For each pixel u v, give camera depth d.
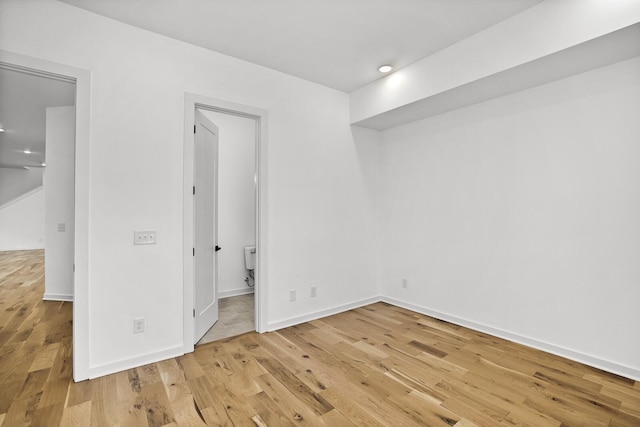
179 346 2.64
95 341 2.30
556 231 2.68
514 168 2.93
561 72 2.49
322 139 3.61
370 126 3.98
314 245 3.55
